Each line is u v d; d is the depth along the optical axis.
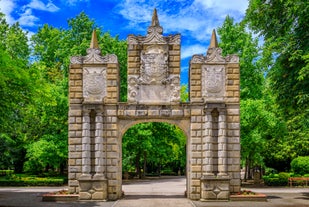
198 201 27.61
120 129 29.02
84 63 29.12
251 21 32.38
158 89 28.98
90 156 28.41
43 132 46.78
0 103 28.53
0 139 44.72
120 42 49.69
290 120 41.53
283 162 54.72
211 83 28.83
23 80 27.17
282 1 28.52
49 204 26.03
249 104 40.56
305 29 28.31
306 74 26.06
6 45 43.78
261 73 44.62
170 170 90.19
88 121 28.45
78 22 49.28
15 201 27.89
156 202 26.95
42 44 57.91
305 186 42.34
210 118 28.36
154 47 29.25
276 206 25.16
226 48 44.91
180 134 68.44
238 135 28.59
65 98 43.56
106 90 29.02
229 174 28.41
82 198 27.69
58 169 60.84
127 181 55.44
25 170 54.44
